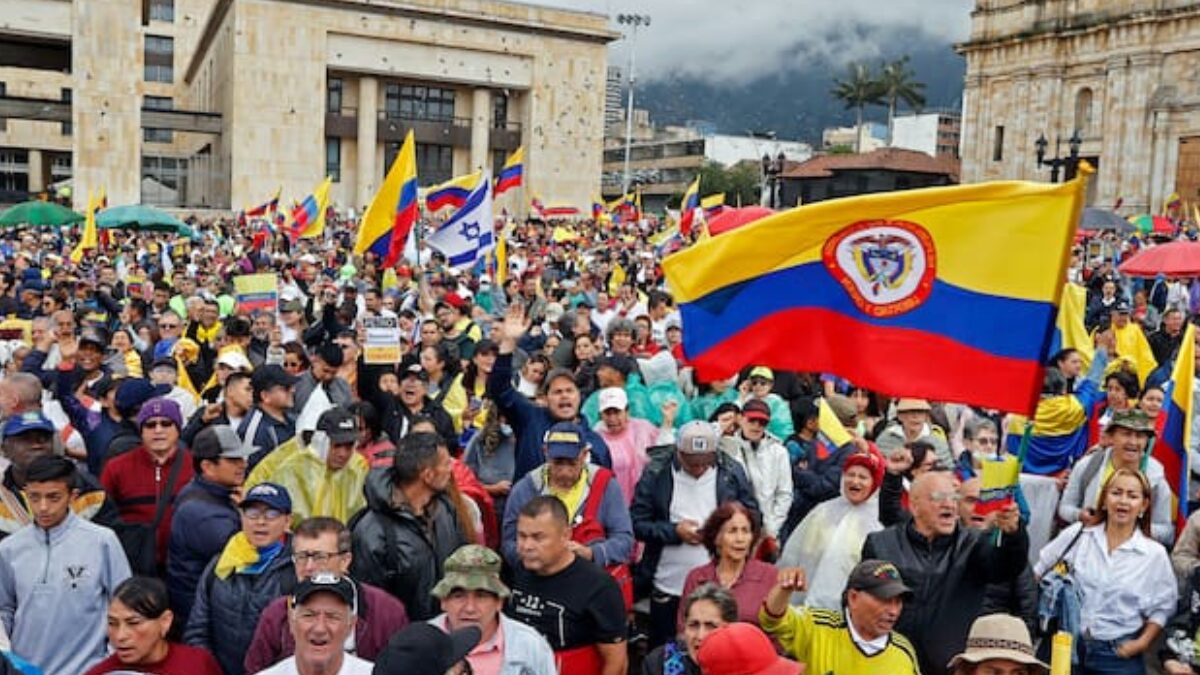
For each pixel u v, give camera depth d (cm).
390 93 6938
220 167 6769
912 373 501
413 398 881
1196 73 6084
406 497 574
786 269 532
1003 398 483
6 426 628
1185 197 6106
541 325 1490
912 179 7288
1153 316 1820
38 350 1012
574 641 537
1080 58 6644
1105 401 953
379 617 499
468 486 682
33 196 6456
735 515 581
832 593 610
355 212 6088
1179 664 565
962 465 811
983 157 7188
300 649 429
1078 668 598
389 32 6619
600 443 765
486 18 6844
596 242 3944
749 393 885
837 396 897
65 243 3128
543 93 7112
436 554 576
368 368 891
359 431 715
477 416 920
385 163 7006
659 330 1394
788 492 770
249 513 529
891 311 508
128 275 2147
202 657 494
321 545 490
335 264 2833
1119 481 593
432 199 1902
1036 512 755
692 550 686
